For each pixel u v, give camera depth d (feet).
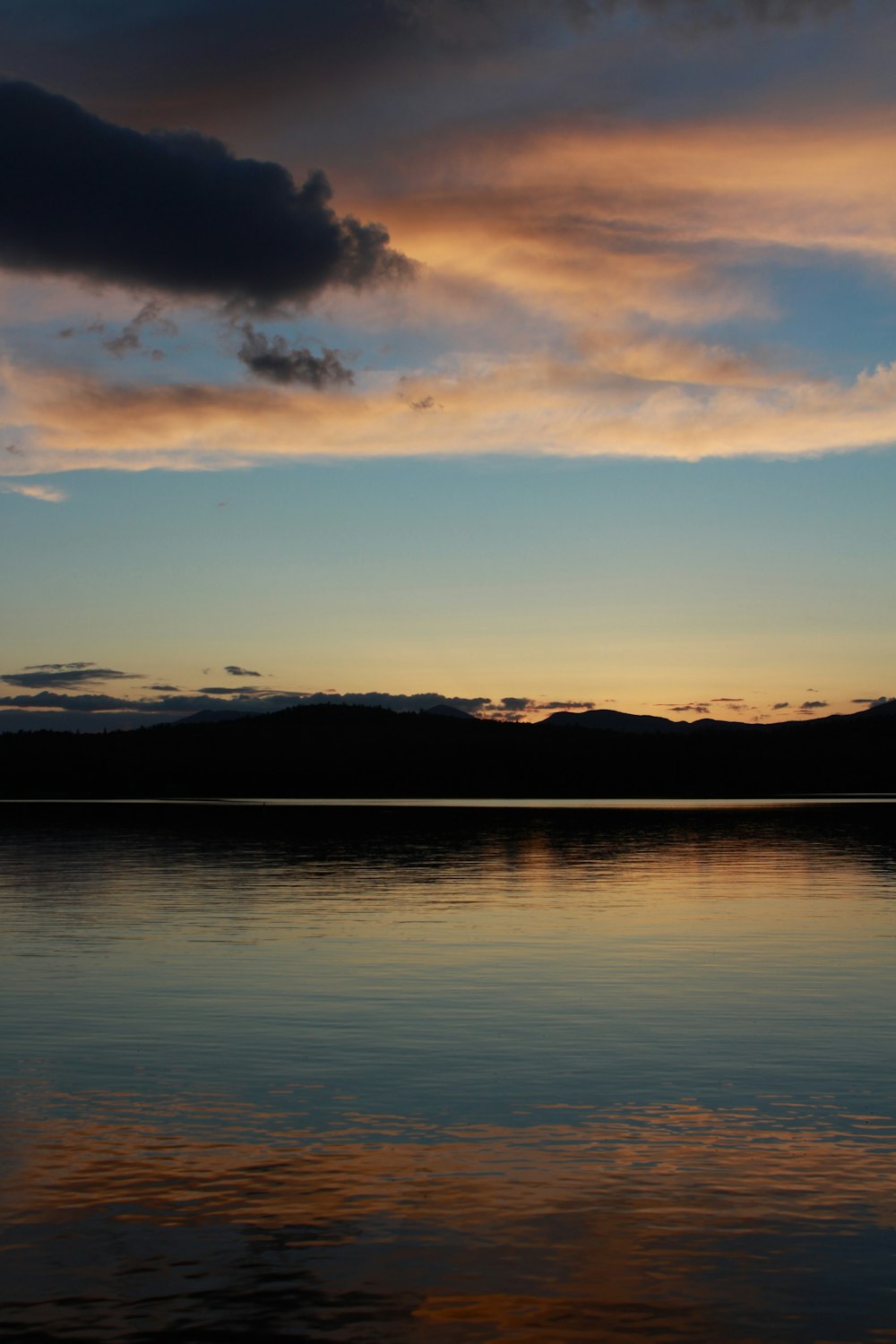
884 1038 49.29
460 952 72.33
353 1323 24.86
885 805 348.18
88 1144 35.45
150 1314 25.22
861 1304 25.72
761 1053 46.65
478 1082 42.27
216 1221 29.89
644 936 79.51
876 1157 34.55
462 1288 26.40
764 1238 28.94
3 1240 28.78
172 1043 48.16
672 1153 34.83
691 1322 24.95
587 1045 48.01
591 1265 27.50
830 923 86.12
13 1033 49.88
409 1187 32.12
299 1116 38.32
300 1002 56.59
